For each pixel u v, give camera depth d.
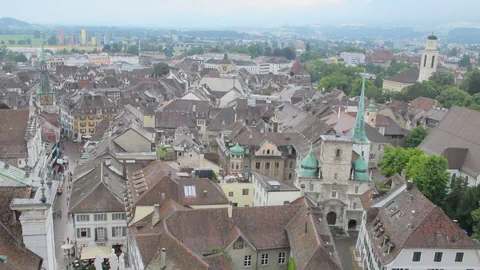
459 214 104.56
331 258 70.75
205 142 193.00
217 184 107.50
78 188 108.44
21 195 44.12
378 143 166.12
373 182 116.94
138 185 101.94
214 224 80.12
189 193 93.75
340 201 116.38
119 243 101.94
